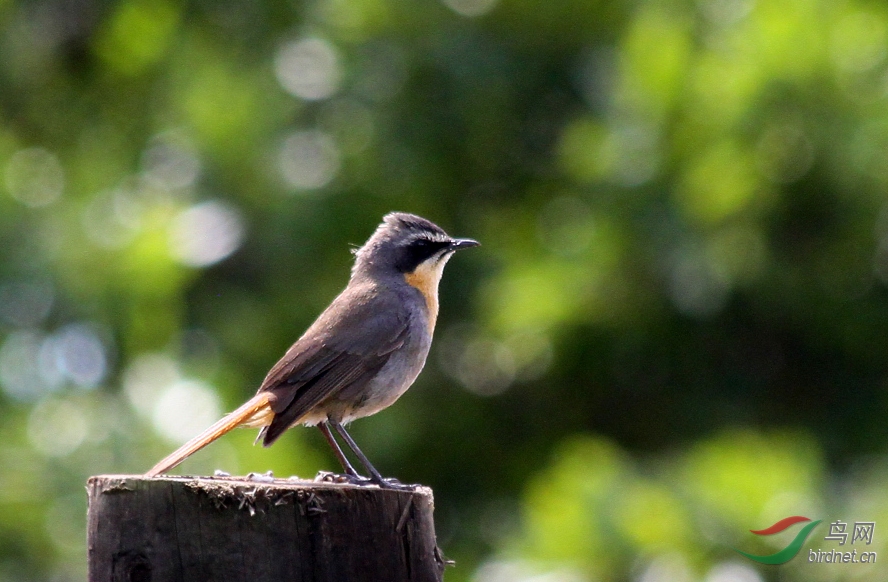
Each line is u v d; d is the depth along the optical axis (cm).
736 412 1625
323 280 1645
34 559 1332
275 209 1614
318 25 1725
